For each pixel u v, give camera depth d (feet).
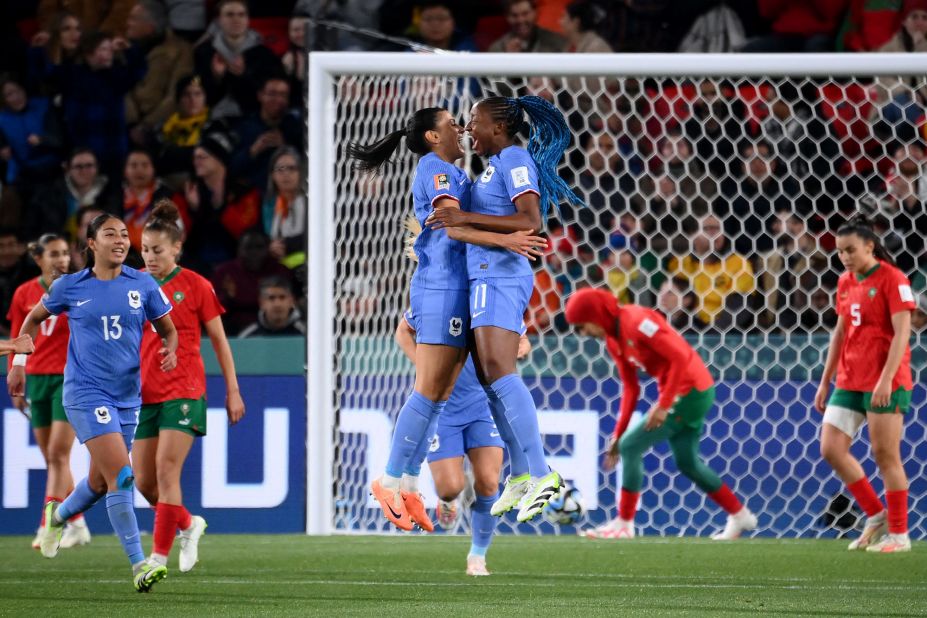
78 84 122.93
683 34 126.82
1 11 126.41
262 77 121.39
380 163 59.88
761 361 91.35
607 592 56.80
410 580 62.49
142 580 54.75
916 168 106.93
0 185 120.06
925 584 60.90
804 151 110.93
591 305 82.43
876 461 77.46
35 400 82.12
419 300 55.26
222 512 93.09
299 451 93.20
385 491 54.70
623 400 85.30
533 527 93.45
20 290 82.99
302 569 68.39
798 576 64.69
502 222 52.42
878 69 85.76
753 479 90.53
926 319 98.94
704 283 105.29
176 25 124.16
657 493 91.40
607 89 114.93
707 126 112.78
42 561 73.20
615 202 112.16
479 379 55.88
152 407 64.13
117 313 57.41
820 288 104.88
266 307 107.14
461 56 86.79
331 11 126.52
